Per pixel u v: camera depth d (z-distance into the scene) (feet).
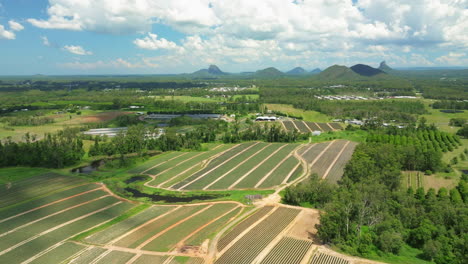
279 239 319.06
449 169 524.11
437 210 330.13
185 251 298.76
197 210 401.08
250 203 417.69
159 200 440.86
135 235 335.26
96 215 389.60
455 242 280.10
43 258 293.02
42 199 441.68
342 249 297.53
